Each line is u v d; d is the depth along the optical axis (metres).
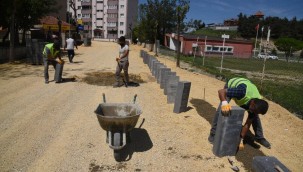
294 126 7.16
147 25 35.53
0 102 7.93
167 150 5.31
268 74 22.09
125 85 10.55
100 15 88.31
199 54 39.50
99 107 5.04
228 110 4.83
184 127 6.46
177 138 5.85
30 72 12.93
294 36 90.75
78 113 7.23
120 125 4.55
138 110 5.02
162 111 7.59
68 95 8.96
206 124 6.69
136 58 22.34
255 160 4.49
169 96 8.32
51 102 8.11
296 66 33.25
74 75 12.59
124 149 5.27
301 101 10.35
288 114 8.21
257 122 5.69
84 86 10.36
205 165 4.82
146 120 6.87
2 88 9.62
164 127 6.44
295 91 13.45
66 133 5.91
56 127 6.22
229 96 4.94
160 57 25.98
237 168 4.66
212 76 14.88
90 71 14.02
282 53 65.56
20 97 8.53
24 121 6.52
